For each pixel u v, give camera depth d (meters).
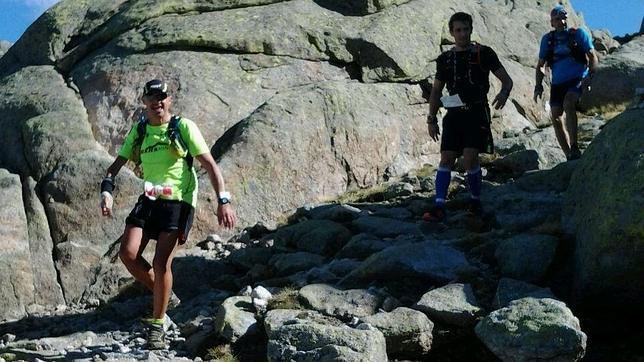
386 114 11.79
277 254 8.62
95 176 9.84
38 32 12.84
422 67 12.65
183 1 12.43
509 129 13.32
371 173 11.30
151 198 6.54
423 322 6.26
